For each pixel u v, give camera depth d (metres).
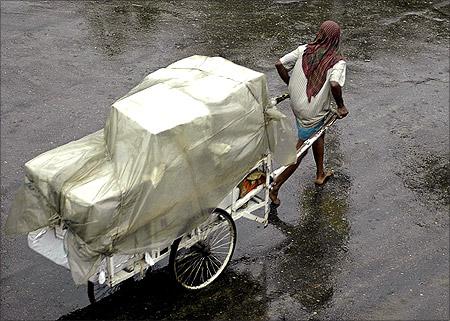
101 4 11.37
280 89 9.20
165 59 9.81
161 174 5.07
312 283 6.17
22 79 9.14
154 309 5.77
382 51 10.38
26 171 5.19
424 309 5.95
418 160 7.94
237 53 10.08
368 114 8.74
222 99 5.52
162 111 5.30
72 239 4.96
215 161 5.42
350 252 6.55
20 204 5.29
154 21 10.90
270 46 10.33
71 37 10.25
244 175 5.81
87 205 4.80
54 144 7.90
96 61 9.66
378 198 7.29
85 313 5.71
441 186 7.54
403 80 9.62
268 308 5.88
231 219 5.99
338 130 8.38
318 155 7.19
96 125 8.29
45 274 6.09
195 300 5.89
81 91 8.95
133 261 5.40
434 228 6.91
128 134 5.17
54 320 5.64
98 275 5.30
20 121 8.27
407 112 8.85
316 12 11.50
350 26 11.09
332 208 7.10
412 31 11.04
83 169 5.13
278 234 6.71
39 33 10.32
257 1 11.80
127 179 4.98
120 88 9.05
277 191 6.97
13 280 6.02
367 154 7.98
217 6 11.53
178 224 5.34
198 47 10.20
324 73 6.59
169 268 5.71
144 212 5.05
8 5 11.12
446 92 9.38
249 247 6.52
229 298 5.95
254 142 5.77
